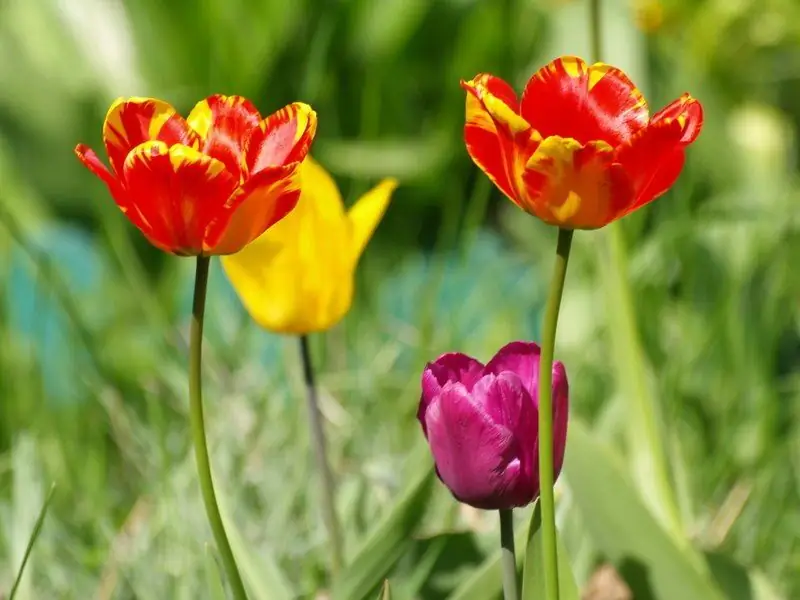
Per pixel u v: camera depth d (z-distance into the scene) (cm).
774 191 233
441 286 229
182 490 157
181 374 187
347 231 143
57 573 155
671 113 124
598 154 121
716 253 215
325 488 146
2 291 219
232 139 125
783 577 159
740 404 185
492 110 122
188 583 150
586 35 246
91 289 236
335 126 288
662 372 187
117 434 183
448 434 126
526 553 128
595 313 214
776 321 201
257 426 173
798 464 170
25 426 191
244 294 145
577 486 141
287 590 141
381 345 213
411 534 137
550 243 250
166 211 122
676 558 140
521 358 129
